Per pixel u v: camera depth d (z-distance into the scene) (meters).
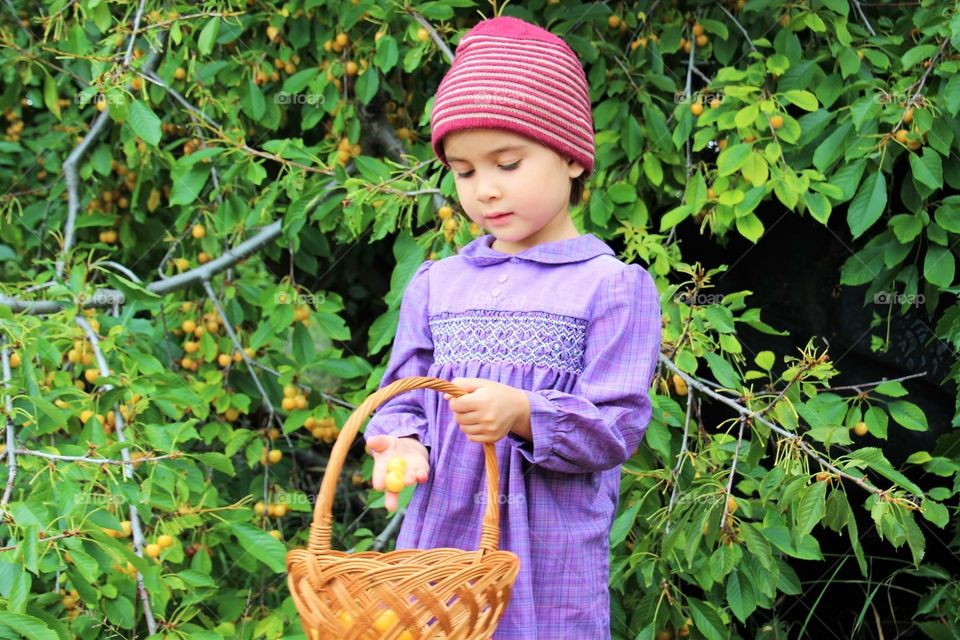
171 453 1.97
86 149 3.05
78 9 2.91
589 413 1.39
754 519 2.25
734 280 2.71
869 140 2.25
